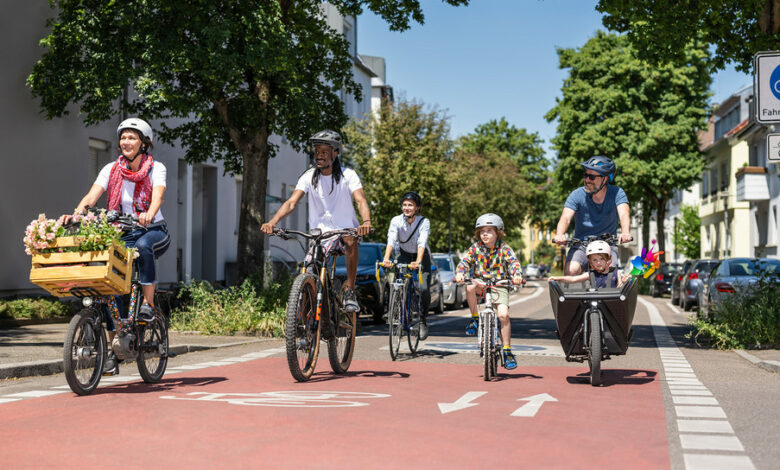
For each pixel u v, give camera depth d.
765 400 6.97
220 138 19.45
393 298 10.19
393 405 6.39
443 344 12.63
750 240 45.16
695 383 8.13
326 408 6.18
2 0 17.81
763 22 13.98
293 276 17.00
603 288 7.95
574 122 44.09
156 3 14.93
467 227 49.22
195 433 5.18
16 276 18.14
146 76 15.17
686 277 27.05
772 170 40.12
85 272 6.65
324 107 19.11
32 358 9.44
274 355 10.84
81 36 15.84
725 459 4.61
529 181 69.31
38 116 18.84
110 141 21.48
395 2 18.33
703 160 43.12
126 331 7.17
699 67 42.47
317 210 8.37
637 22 15.95
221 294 14.91
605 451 4.78
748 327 12.38
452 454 4.64
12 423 5.55
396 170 35.50
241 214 17.34
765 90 10.31
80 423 5.53
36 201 18.78
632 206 45.94
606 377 8.62
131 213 7.39
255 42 15.23
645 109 43.06
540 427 5.53
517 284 8.62
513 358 8.71
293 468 4.27
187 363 9.80
